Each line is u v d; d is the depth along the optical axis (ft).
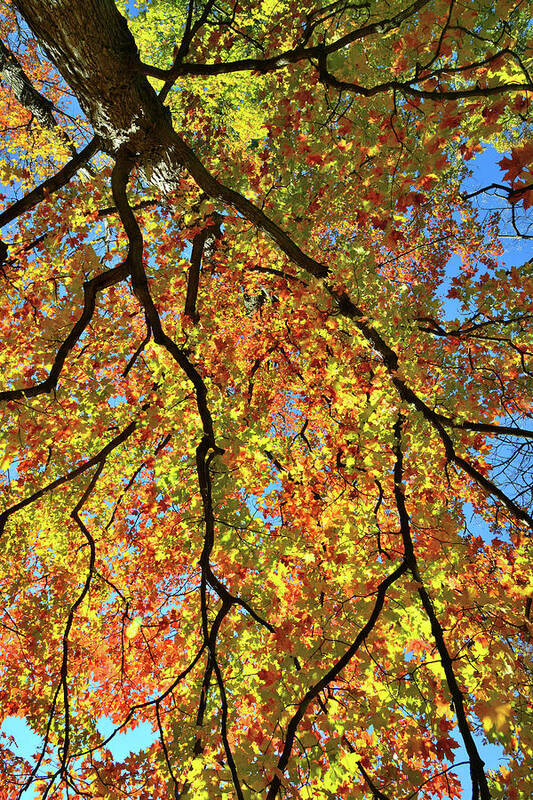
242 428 13.35
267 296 21.01
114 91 12.79
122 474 20.04
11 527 19.53
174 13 28.17
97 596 19.47
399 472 14.74
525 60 10.57
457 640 13.65
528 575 14.58
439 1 10.13
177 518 15.90
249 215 13.85
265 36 14.65
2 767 15.96
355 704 12.50
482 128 11.07
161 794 13.34
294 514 15.33
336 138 12.76
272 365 22.15
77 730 16.90
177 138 13.79
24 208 15.92
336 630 12.65
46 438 15.14
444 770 10.57
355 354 16.60
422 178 11.65
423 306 18.01
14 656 19.51
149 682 18.39
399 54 12.35
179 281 17.39
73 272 14.23
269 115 17.90
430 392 17.83
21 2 11.19
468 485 19.74
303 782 10.51
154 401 14.32
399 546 15.71
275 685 11.28
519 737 10.87
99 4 11.29
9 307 15.88
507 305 16.12
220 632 14.19
